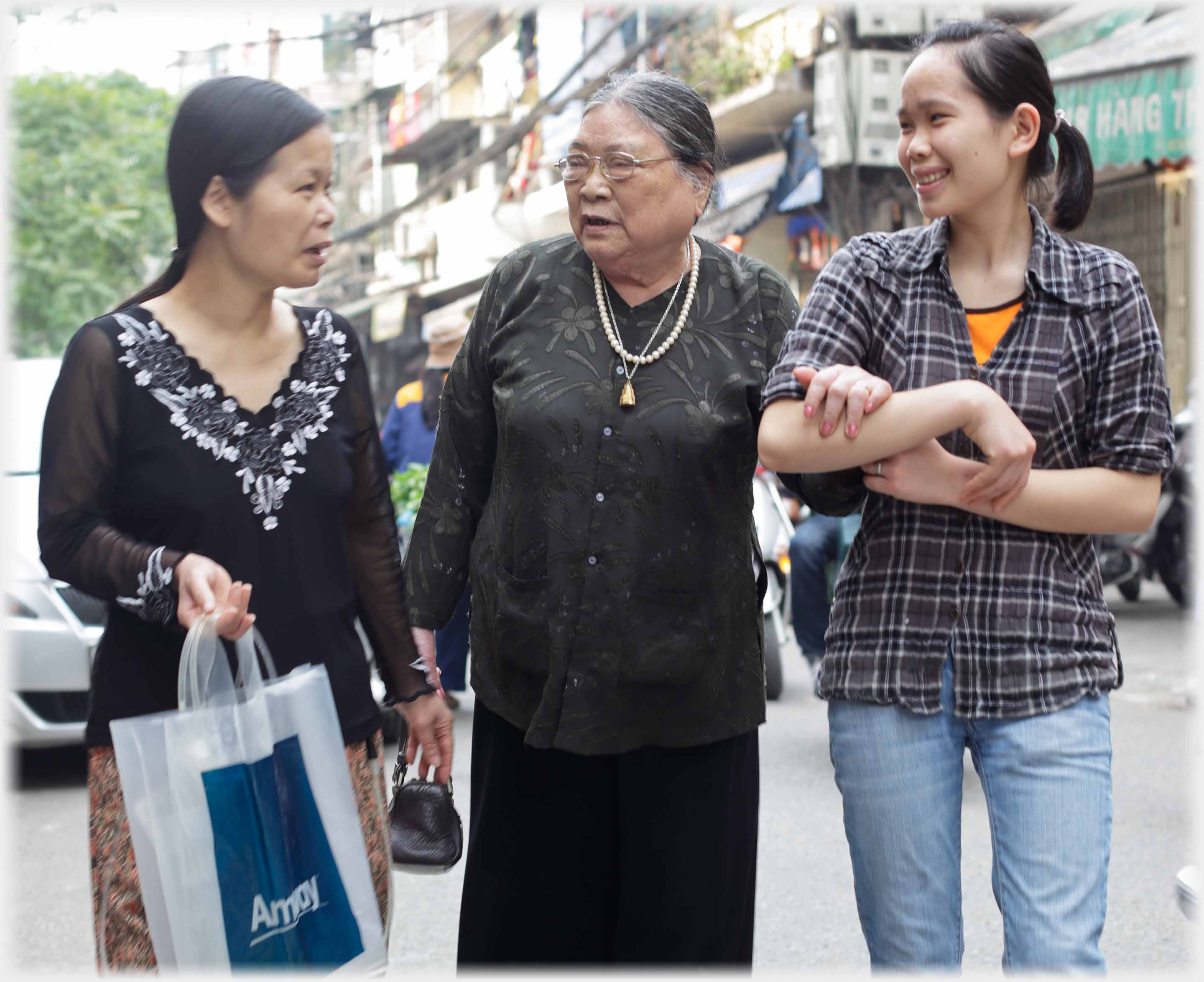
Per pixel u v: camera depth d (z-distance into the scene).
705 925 2.57
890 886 2.31
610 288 2.59
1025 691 2.25
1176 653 8.37
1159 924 3.82
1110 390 2.28
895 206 12.20
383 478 2.54
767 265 2.67
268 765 2.11
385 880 2.44
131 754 2.01
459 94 22.88
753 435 2.57
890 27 11.98
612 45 15.93
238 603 2.10
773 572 7.37
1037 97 2.28
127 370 2.19
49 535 2.17
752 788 2.68
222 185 2.20
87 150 22.16
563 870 2.64
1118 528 2.26
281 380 2.34
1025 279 2.31
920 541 2.30
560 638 2.50
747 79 12.95
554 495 2.52
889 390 2.22
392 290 25.48
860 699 2.31
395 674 2.64
